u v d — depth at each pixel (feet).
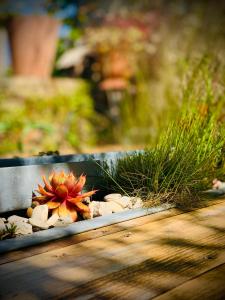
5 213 7.13
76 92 23.98
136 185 8.22
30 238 5.33
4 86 22.04
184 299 3.50
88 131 24.30
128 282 3.89
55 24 23.07
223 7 20.95
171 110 13.07
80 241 5.36
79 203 6.53
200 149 8.87
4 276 4.13
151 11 24.35
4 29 22.85
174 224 6.20
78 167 7.75
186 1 23.11
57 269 4.30
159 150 8.46
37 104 22.52
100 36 25.16
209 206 7.58
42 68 23.18
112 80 24.71
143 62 23.04
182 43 21.17
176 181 7.98
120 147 20.98
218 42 17.85
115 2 25.66
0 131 20.81
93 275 4.10
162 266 4.33
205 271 4.15
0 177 6.38
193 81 11.85
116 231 5.83
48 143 22.16
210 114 10.41
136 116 20.84
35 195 6.85
